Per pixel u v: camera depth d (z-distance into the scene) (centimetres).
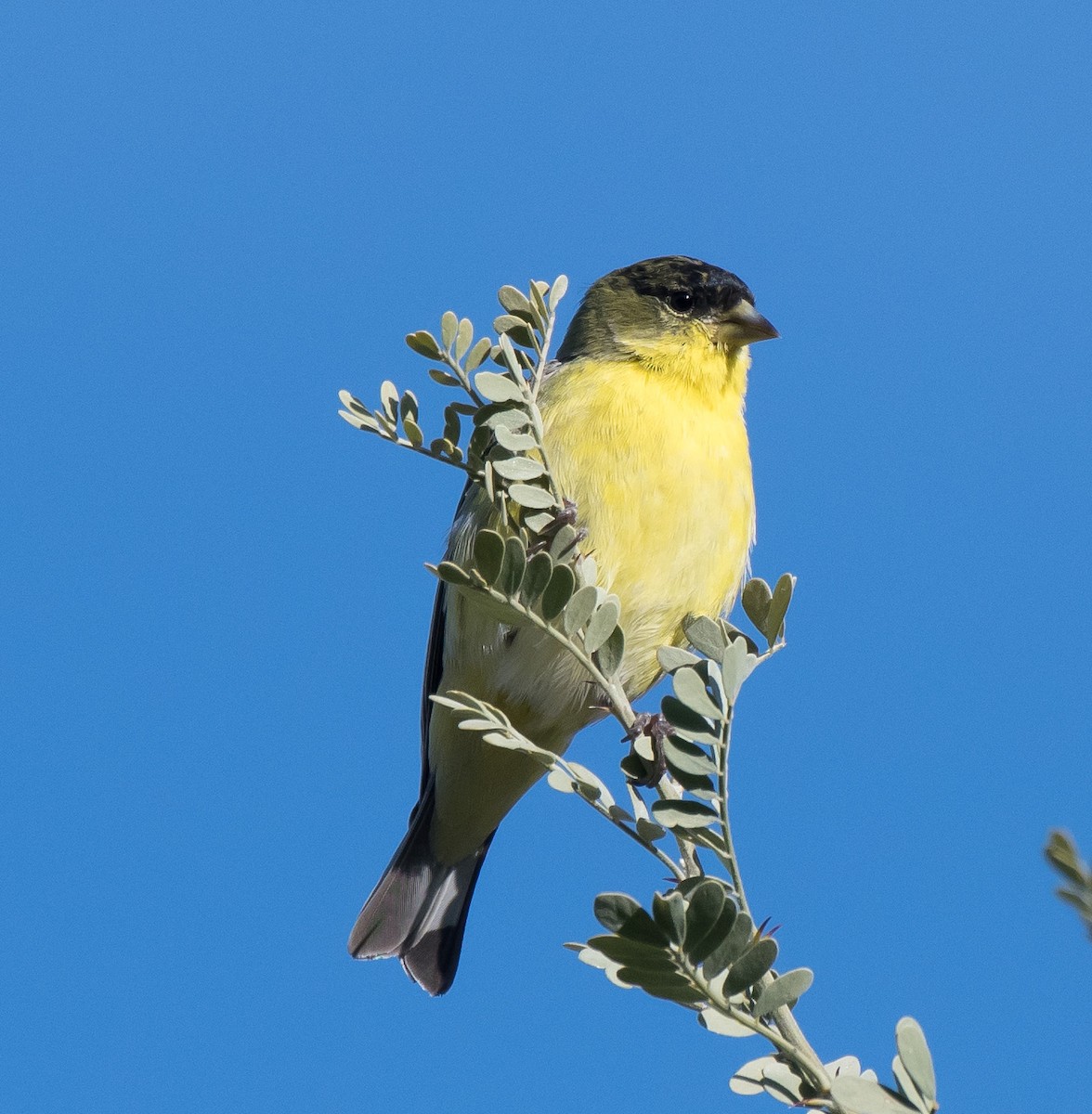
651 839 528
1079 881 321
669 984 428
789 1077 435
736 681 529
